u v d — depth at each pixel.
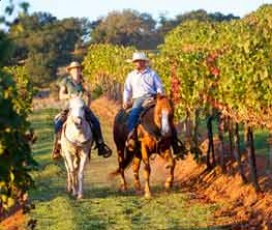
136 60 17.38
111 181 20.67
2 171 7.64
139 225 14.17
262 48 15.26
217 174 18.95
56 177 21.48
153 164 23.36
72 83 17.72
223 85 16.78
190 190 18.42
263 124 15.21
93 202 16.78
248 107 15.54
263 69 14.80
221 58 17.52
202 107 19.73
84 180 20.98
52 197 17.98
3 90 6.93
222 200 16.48
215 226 14.02
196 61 20.28
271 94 14.76
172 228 13.90
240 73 15.41
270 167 16.45
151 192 18.09
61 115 18.05
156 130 16.64
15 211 15.62
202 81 19.05
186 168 21.12
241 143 21.30
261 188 16.31
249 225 13.91
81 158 17.56
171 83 22.56
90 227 13.97
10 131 8.07
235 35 20.92
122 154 18.41
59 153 18.44
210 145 19.62
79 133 17.19
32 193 18.56
